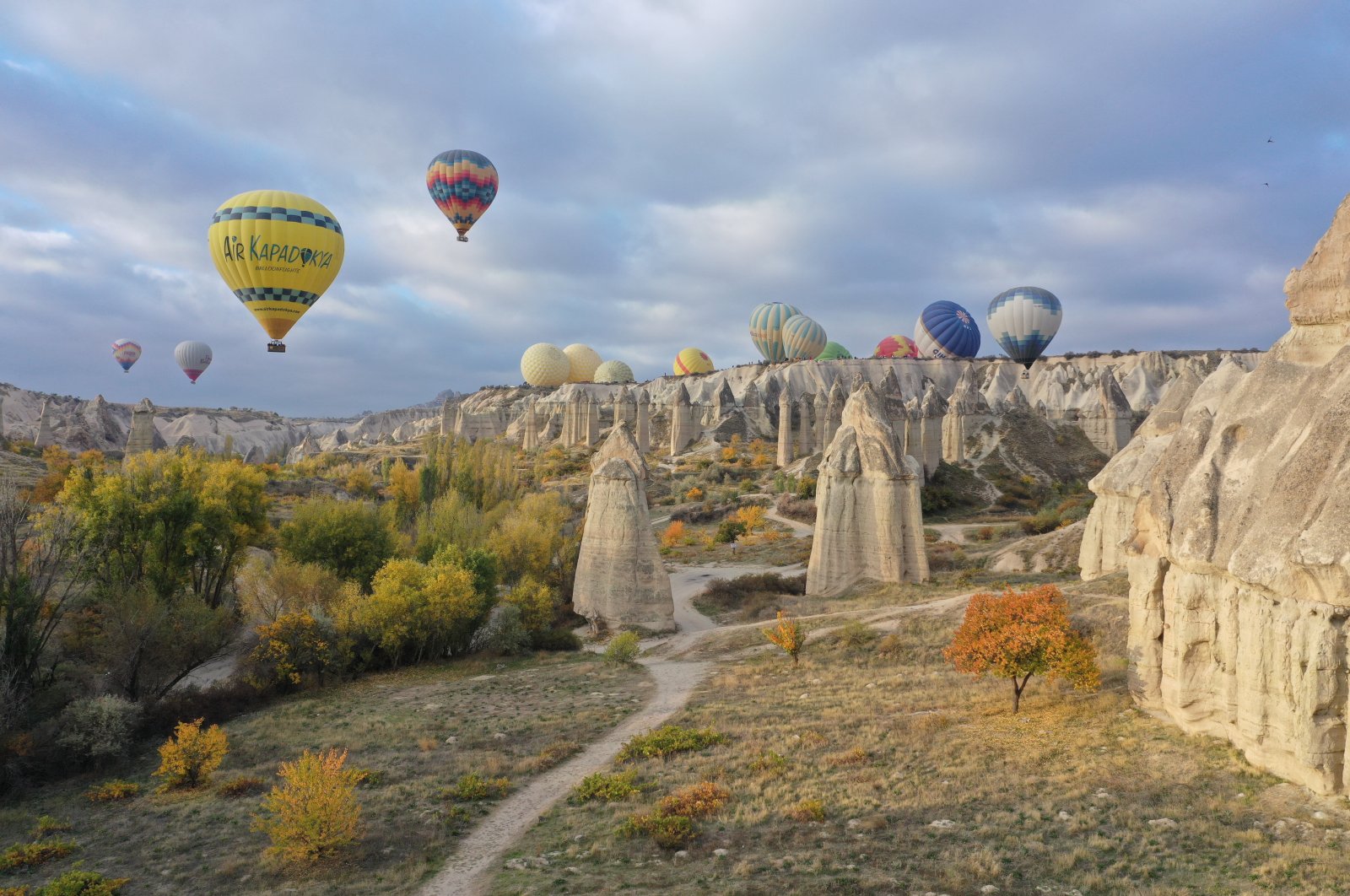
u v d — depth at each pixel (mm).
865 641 40438
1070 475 128625
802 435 146750
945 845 18188
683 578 74500
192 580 51219
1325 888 14758
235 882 19438
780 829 19734
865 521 57625
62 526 41562
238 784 26328
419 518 74188
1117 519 45344
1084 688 26031
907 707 29266
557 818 22328
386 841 21188
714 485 131875
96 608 42656
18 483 80500
